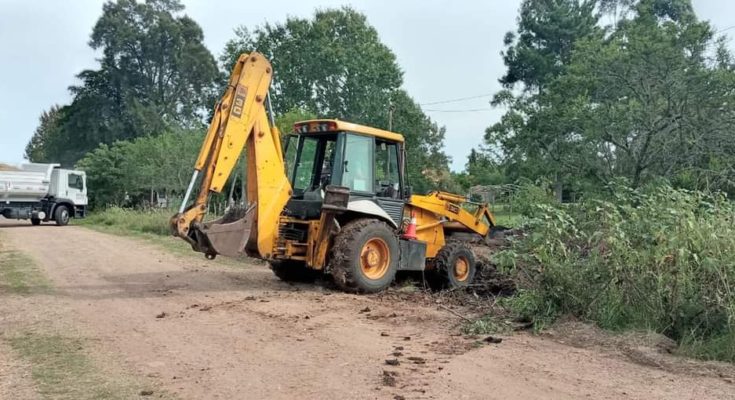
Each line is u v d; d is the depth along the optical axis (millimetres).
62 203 30609
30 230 25906
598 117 15258
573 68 16562
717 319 6777
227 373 5621
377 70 42438
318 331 7195
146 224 25422
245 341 6750
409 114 42000
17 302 8961
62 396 4984
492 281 11156
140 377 5496
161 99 60344
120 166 41500
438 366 5848
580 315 7480
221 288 10297
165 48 61281
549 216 7945
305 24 43312
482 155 20203
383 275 10086
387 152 11031
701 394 5133
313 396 5012
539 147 17172
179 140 33656
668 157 14883
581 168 16062
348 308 8539
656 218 7234
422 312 8289
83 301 9078
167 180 32781
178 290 10039
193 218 9148
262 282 11070
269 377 5504
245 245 9547
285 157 11312
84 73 59375
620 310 7203
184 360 6031
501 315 7898
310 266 9953
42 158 69062
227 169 9414
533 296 7586
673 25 15531
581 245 7828
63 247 17719
